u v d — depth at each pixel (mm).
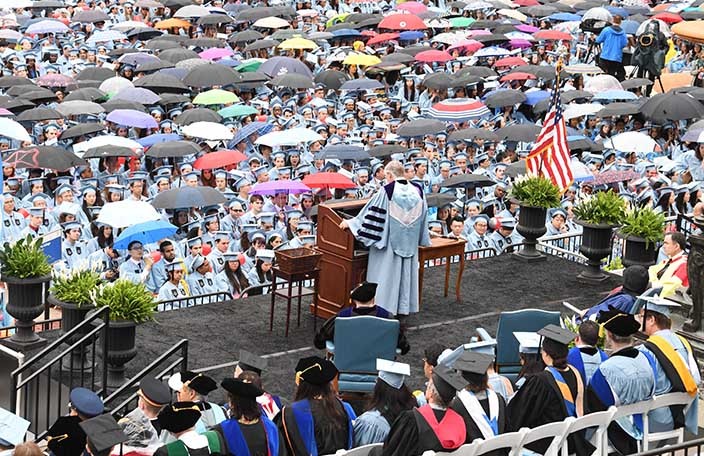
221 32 54125
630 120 41000
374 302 18109
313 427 12977
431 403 12562
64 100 37125
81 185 30438
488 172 34531
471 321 20953
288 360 19078
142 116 35688
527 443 13180
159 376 17000
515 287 22922
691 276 18875
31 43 46125
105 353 17297
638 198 32781
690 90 43000
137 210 26266
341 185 30766
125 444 13305
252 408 12477
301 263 19812
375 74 46438
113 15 54594
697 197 32812
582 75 46469
